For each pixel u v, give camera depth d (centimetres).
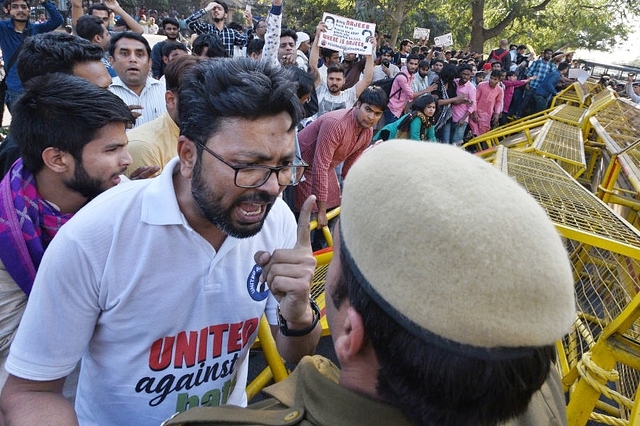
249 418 79
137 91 316
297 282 108
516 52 1400
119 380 112
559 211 171
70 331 103
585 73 895
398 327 60
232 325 117
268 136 94
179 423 84
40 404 101
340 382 74
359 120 301
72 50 202
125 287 102
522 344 56
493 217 56
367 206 62
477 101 821
